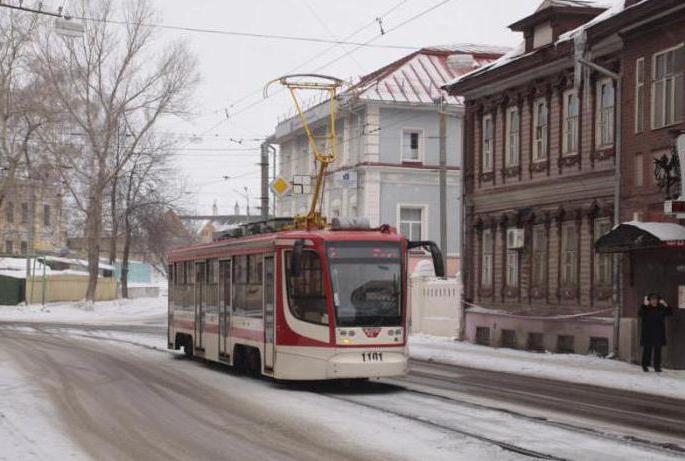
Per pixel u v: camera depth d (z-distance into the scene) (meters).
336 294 18.39
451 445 11.81
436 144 52.97
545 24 33.28
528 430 13.12
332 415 14.88
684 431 13.66
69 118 58.41
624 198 27.50
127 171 66.88
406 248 19.06
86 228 72.56
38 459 11.05
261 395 17.92
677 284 25.14
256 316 20.31
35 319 56.59
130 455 11.44
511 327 34.06
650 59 26.42
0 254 83.56
